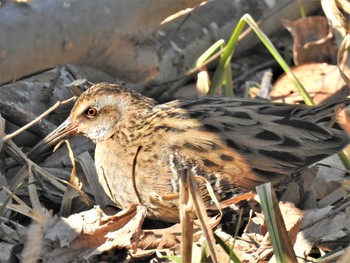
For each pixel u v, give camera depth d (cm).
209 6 1405
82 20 685
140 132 1045
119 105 1072
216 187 998
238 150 1007
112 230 959
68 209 1021
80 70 1219
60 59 697
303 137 1015
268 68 1418
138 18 711
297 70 1344
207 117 1040
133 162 992
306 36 1395
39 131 1136
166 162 1011
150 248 947
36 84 1173
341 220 967
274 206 848
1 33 658
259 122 1027
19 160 1072
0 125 1044
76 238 946
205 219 804
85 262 926
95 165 1083
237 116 1035
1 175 1043
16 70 679
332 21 1177
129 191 1036
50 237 940
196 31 1374
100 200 1070
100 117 1077
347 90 1282
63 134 1102
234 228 1008
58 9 675
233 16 1406
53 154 1124
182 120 1041
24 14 664
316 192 1088
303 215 970
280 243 840
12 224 995
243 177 1002
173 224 1041
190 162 1005
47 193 1052
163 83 1292
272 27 1459
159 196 974
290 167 1005
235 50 1433
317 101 1284
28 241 916
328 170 1117
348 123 1110
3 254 936
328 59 1380
